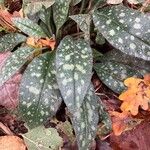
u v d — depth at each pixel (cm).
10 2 37
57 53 31
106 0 34
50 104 31
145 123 33
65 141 32
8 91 33
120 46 30
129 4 35
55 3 34
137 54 30
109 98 34
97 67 34
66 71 30
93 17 32
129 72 33
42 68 32
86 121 30
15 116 33
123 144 32
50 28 35
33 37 34
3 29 36
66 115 33
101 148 32
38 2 33
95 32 35
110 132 32
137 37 30
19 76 34
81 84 29
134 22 31
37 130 32
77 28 35
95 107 31
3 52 34
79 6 36
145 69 33
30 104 31
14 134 33
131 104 31
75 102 29
